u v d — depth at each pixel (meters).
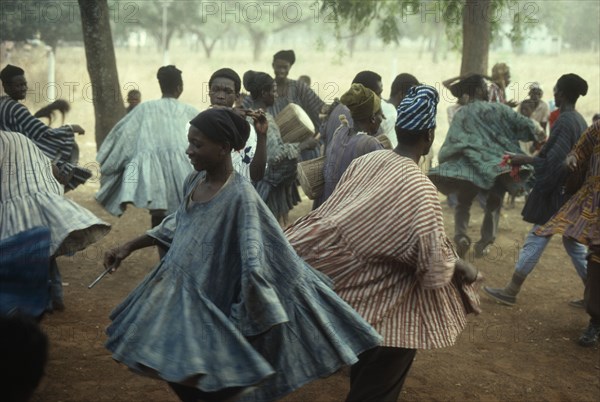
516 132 7.12
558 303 6.46
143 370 2.98
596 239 5.18
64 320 5.44
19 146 4.60
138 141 6.25
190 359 2.91
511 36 11.37
